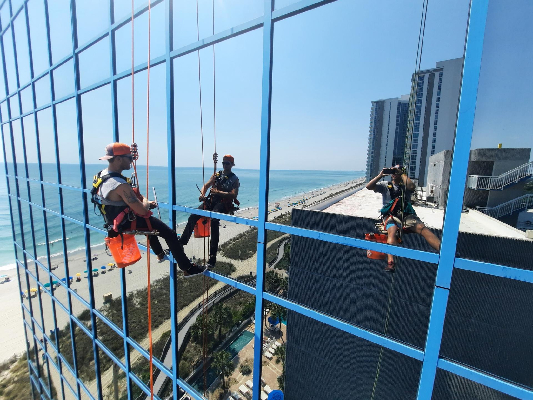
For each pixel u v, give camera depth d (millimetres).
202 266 3396
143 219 3002
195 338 20922
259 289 2738
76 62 4648
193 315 23000
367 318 6742
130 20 3584
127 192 2771
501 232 5926
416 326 6102
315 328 7543
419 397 1955
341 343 7160
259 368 2846
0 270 44031
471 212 7570
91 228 4711
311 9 2191
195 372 18484
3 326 27875
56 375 10000
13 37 7047
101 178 2873
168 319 23047
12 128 8312
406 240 6184
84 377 14711
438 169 9078
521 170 7289
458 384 5332
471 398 5207
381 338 2102
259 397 2887
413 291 6125
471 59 1613
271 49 2416
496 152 7508
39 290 8070
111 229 2975
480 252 5348
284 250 29641
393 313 6379
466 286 5641
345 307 7043
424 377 1916
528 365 5109
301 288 7703
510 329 5270
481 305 5500
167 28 3195
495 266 1587
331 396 7281
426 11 2215
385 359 6539
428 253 1825
